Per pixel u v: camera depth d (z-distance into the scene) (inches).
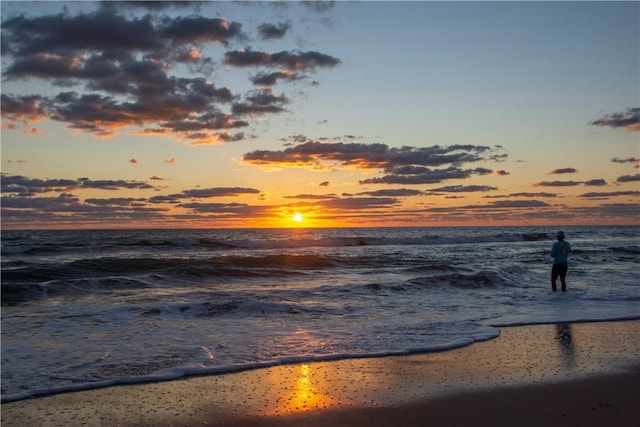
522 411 225.5
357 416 219.8
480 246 1710.1
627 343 348.5
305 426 209.9
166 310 461.7
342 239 1728.6
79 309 477.1
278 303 486.6
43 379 267.0
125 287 637.9
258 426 209.6
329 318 436.5
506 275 721.0
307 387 256.1
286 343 345.7
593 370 284.5
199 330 387.2
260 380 267.0
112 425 210.2
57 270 788.0
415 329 390.6
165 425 210.4
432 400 238.2
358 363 299.0
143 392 248.7
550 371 282.5
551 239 2277.3
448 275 668.7
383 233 3794.3
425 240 1900.8
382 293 580.4
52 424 210.8
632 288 634.2
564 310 478.6
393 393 247.4
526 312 467.8
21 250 1232.8
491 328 394.0
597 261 1038.4
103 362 298.7
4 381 263.0
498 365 294.5
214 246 1494.8
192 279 714.2
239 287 649.6
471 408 228.7
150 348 331.6
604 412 224.1
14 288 573.0
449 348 332.2
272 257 1006.4
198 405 231.9
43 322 417.7
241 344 342.6
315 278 753.0
